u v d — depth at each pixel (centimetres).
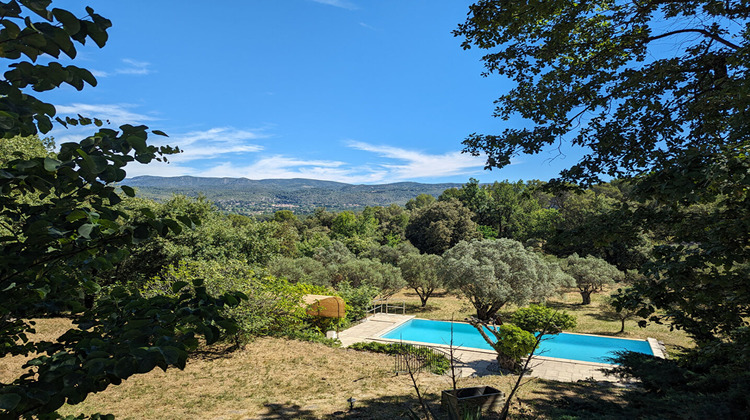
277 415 888
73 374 171
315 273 3088
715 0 627
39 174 167
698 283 504
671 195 469
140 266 2191
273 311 1738
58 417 216
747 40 558
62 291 231
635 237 596
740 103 477
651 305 549
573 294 3788
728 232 468
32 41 147
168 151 191
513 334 1502
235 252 2548
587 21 739
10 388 163
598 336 2291
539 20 736
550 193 805
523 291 2497
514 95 831
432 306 3397
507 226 6475
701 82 690
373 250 4650
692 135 696
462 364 1672
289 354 1505
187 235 2253
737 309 522
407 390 1108
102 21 162
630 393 843
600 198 4669
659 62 697
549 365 1714
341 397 1039
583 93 761
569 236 632
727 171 426
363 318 2811
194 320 189
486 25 704
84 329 217
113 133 181
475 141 802
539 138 746
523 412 807
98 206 179
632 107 730
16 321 226
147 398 1015
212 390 1096
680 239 553
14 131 165
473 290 2661
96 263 217
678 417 590
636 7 704
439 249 5456
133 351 154
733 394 562
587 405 802
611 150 732
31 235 169
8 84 154
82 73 167
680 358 784
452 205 6003
